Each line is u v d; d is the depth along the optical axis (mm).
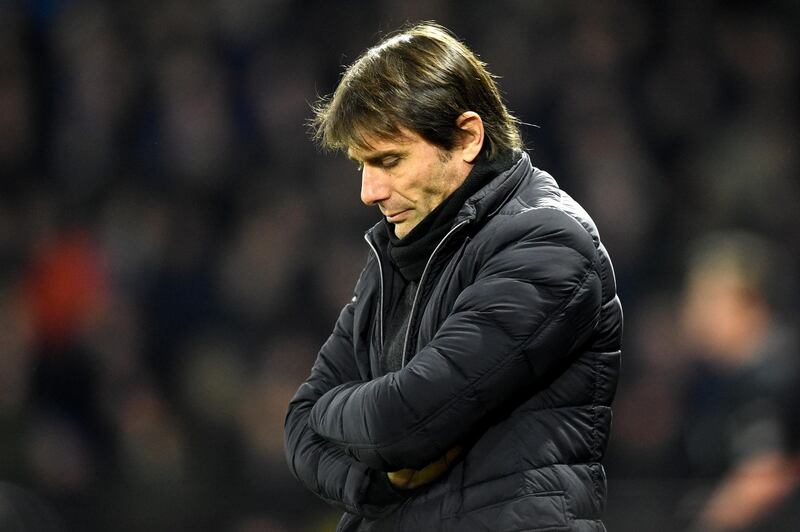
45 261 24031
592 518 7285
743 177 26875
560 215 7238
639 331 23984
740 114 28344
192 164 25719
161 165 25797
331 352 8273
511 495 7062
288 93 26672
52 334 22734
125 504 18766
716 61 28875
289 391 22219
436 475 7277
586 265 7164
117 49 27000
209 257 24500
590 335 7270
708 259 17734
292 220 24547
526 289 7020
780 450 14680
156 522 18547
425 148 7234
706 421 17078
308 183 25578
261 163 26094
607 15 28469
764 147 27516
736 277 16125
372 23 28031
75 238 24500
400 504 7398
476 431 7238
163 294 23781
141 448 21250
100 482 19703
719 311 16219
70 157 26094
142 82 26812
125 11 27641
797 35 29562
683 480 16875
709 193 26875
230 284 23984
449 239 7301
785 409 14836
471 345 6949
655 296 24719
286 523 18391
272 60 27312
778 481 14531
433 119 7172
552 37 28047
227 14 27750
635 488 16000
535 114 26906
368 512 7473
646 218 26078
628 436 22266
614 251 25438
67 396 21922
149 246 24156
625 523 15797
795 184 27266
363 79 7258
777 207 26656
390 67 7234
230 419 22188
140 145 26156
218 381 22672
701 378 19828
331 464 7680
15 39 26969
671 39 28875
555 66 27609
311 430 7938
